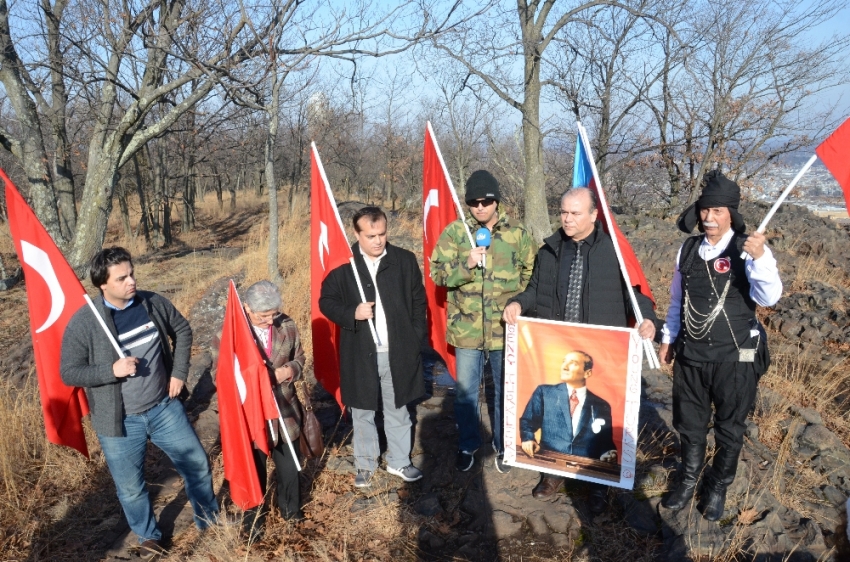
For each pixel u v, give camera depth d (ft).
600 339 11.00
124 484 10.77
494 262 12.48
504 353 12.14
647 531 11.27
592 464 11.46
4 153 65.16
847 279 28.68
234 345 10.66
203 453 11.39
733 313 10.07
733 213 9.96
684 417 11.12
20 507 12.85
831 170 9.10
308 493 13.14
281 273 32.04
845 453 13.43
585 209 10.72
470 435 13.32
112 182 41.24
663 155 58.23
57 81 43.60
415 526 11.92
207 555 11.16
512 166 56.65
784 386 16.87
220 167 106.11
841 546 10.61
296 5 25.30
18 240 10.39
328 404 17.90
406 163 105.09
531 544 11.23
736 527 10.76
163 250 63.05
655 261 32.63
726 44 48.75
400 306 12.57
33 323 10.68
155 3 26.86
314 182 13.44
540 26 46.83
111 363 10.13
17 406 16.22
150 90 39.47
